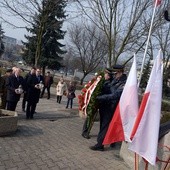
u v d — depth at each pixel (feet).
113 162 23.77
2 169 19.66
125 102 18.90
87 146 27.55
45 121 38.29
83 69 176.65
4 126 27.48
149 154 16.30
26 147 24.97
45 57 152.66
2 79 37.55
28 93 38.45
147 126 16.48
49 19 60.54
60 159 22.91
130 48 45.70
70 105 65.36
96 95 27.12
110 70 27.22
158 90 16.61
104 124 26.27
